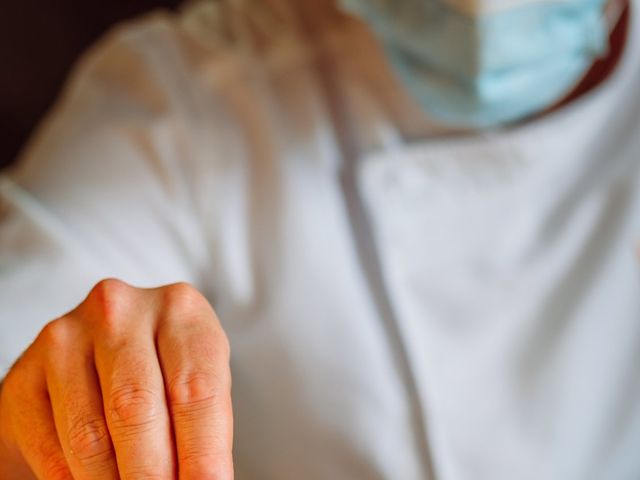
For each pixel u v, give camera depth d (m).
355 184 0.73
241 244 0.71
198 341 0.46
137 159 0.71
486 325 0.70
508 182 0.72
